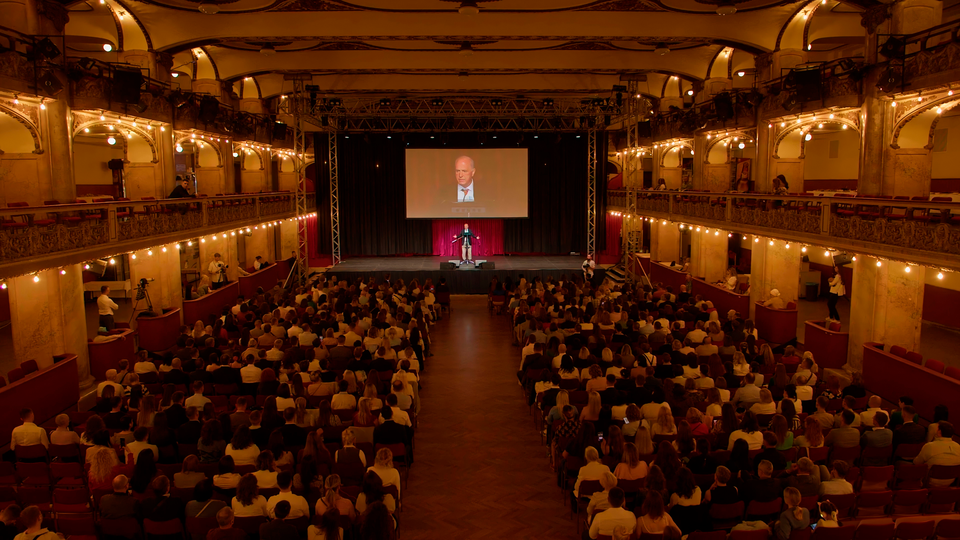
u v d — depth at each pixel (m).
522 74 25.14
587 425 8.32
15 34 11.66
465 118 27.59
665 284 24.78
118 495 6.47
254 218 23.00
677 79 24.88
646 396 9.59
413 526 8.15
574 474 8.59
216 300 19.77
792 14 16.39
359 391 10.64
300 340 13.25
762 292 17.77
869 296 13.45
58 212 11.67
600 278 27.50
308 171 32.16
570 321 14.74
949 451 7.77
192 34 16.69
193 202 17.33
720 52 20.28
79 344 13.30
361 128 29.88
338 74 24.19
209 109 18.58
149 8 15.73
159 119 16.41
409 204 30.66
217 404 10.37
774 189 16.59
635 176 25.02
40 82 12.02
